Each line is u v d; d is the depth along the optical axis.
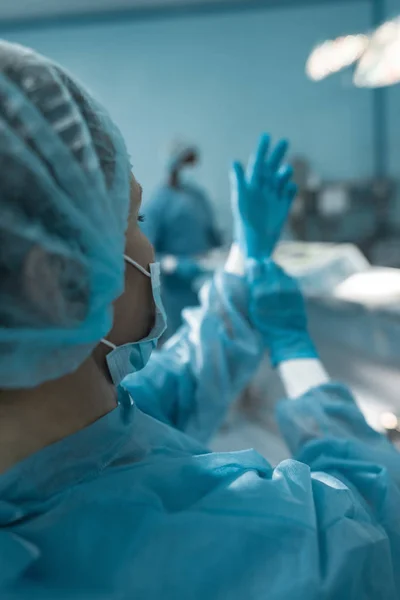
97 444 0.49
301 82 5.30
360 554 0.49
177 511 0.49
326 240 5.12
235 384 0.84
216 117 5.45
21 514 0.46
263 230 0.94
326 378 0.80
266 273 0.88
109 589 0.43
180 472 0.52
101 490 0.47
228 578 0.45
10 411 0.47
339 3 5.11
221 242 3.38
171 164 3.04
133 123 5.52
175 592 0.43
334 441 0.67
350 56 2.99
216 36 5.29
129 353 0.57
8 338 0.43
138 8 5.21
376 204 5.14
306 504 0.50
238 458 0.56
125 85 5.43
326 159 5.44
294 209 4.91
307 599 0.44
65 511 0.46
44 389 0.47
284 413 0.75
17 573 0.42
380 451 0.68
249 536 0.47
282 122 5.41
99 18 5.26
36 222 0.44
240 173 0.94
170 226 2.91
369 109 5.29
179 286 2.63
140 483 0.49
